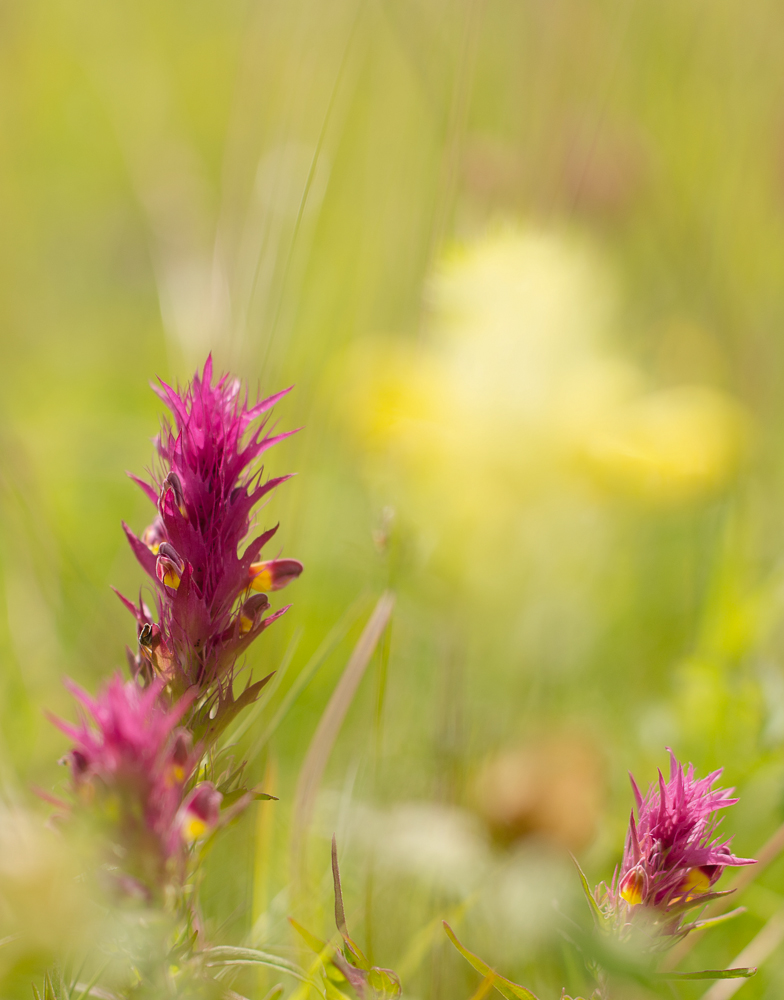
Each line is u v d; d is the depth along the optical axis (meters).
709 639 1.43
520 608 1.53
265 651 1.29
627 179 2.08
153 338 2.53
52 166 2.88
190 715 1.10
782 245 2.18
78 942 1.08
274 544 1.41
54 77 2.89
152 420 2.16
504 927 1.18
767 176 2.17
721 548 1.55
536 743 1.28
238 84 1.75
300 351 1.79
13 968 1.09
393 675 1.41
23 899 1.07
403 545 1.26
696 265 2.06
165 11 2.99
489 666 1.49
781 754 1.29
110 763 1.06
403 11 1.80
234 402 1.11
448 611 1.42
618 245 2.09
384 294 1.83
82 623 1.43
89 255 2.70
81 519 1.91
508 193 1.73
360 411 1.58
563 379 1.61
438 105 1.75
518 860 1.16
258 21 1.77
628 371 1.69
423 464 1.52
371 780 1.25
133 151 2.59
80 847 1.06
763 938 1.21
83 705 1.07
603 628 1.62
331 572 1.62
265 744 1.24
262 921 1.20
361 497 1.71
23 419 2.09
